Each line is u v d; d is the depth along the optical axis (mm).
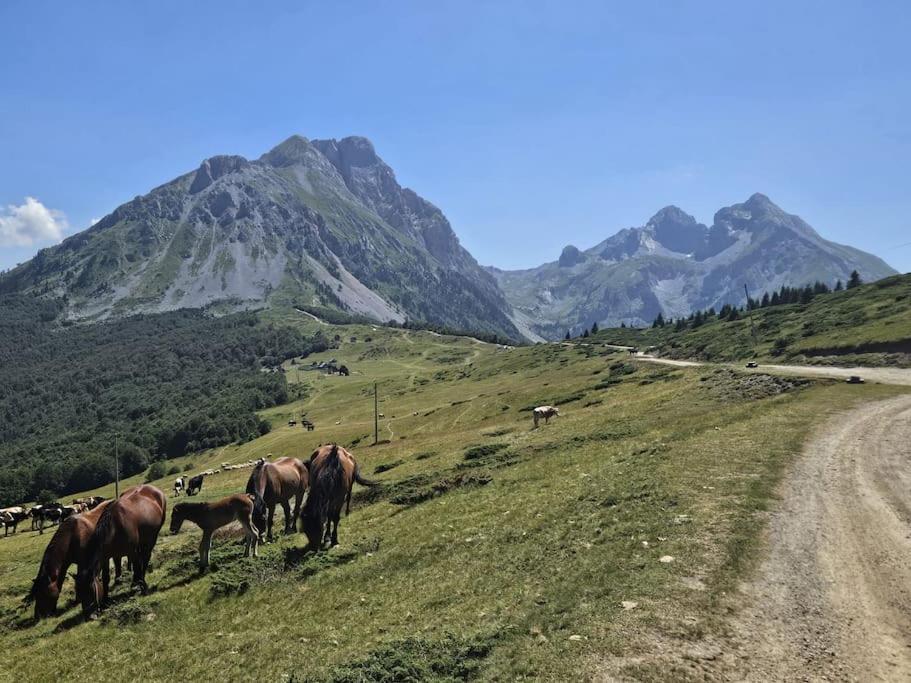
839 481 19984
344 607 15414
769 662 9750
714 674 9430
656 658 9898
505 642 11148
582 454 31578
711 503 17891
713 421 34094
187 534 29984
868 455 23516
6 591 23500
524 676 9875
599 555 14891
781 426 30031
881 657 9859
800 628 10781
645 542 15273
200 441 169750
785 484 19688
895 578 12703
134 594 19219
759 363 73188
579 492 21812
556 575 14227
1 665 14828
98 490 144500
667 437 30969
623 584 12914
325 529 23719
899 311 75438
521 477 28656
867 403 35844
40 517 57375
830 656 9906
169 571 21375
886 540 14805
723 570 13117
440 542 19312
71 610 18672
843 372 52250
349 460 22609
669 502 18500
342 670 10875
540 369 140875
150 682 12617
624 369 95938
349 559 19625
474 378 161875
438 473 35219
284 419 176000
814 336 78625
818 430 28516
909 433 27297
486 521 20797
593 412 53312
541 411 54906
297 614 15461
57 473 153125
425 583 15898
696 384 54500
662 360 105062
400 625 13234
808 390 42188
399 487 32938
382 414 134000
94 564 17594
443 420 96375
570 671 9766
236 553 22062
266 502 23172
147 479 141875
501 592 13914
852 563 13484
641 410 46188
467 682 10047
